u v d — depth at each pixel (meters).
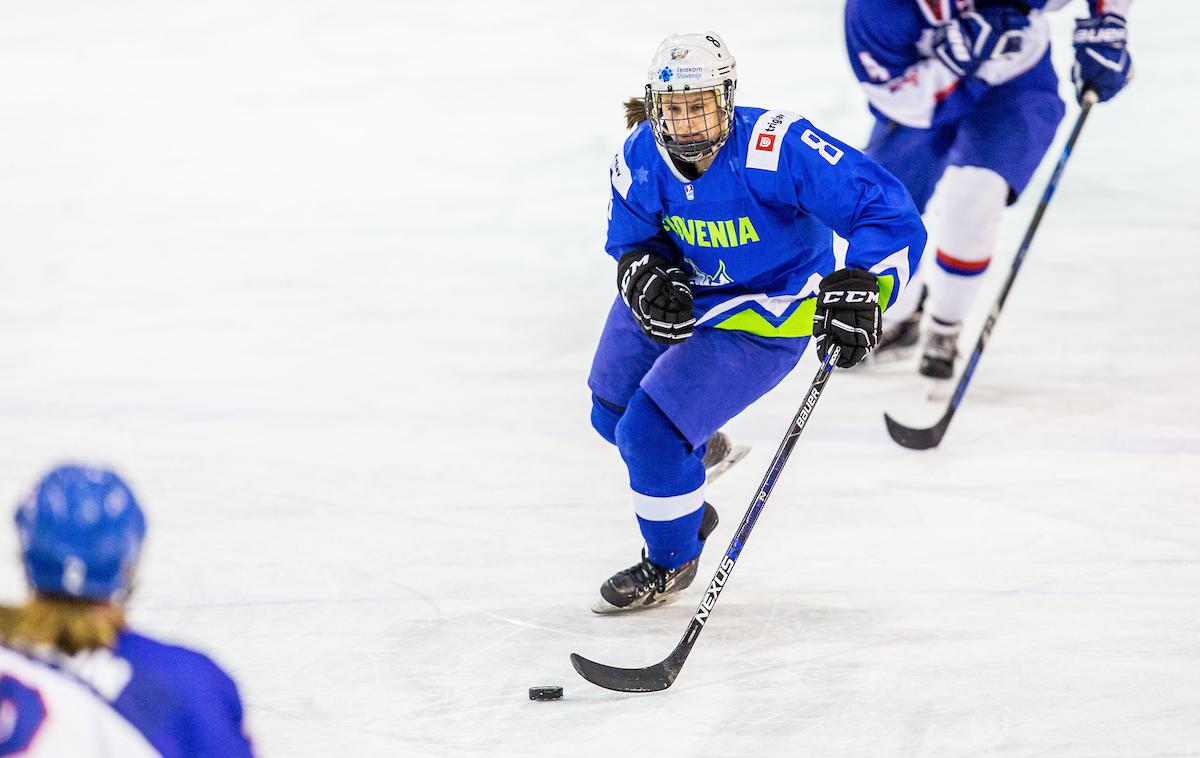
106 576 6.18
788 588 13.45
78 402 19.03
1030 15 18.84
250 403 18.95
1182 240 25.25
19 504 6.31
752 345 12.64
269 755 10.57
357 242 26.83
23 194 30.67
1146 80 36.78
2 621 6.20
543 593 13.43
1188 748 10.39
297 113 37.00
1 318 22.83
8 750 5.99
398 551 14.42
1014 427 17.62
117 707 6.10
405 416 18.44
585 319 22.47
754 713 11.07
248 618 12.96
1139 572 13.54
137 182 31.42
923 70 18.94
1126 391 18.73
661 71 11.38
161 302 23.61
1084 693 11.25
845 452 17.00
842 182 11.67
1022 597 13.07
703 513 13.41
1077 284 23.30
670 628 12.71
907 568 13.78
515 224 27.70
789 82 36.78
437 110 36.66
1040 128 18.78
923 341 21.53
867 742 10.58
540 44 42.91
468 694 11.51
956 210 18.66
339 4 49.62
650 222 12.69
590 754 10.52
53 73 42.19
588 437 17.67
